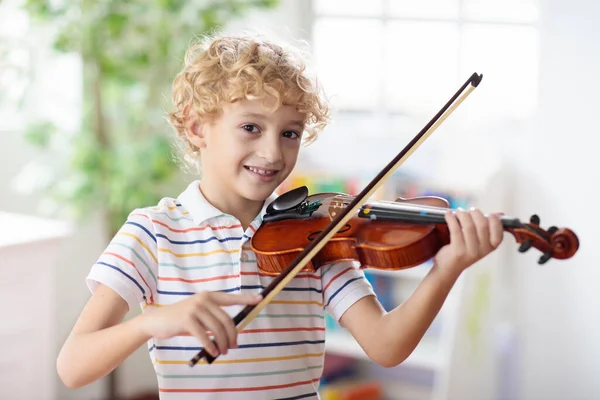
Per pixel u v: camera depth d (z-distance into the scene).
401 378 3.68
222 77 1.49
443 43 3.55
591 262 3.15
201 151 1.60
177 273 1.47
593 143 3.12
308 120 1.59
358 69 3.71
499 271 3.23
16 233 2.77
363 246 1.36
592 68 3.10
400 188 3.37
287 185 3.45
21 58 3.31
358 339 1.47
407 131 3.51
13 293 2.72
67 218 3.41
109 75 3.22
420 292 1.33
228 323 1.19
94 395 3.53
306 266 1.43
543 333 3.25
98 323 1.39
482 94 3.48
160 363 1.46
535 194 3.23
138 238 1.46
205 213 1.52
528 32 3.40
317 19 3.76
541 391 3.27
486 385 3.19
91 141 3.24
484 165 3.28
